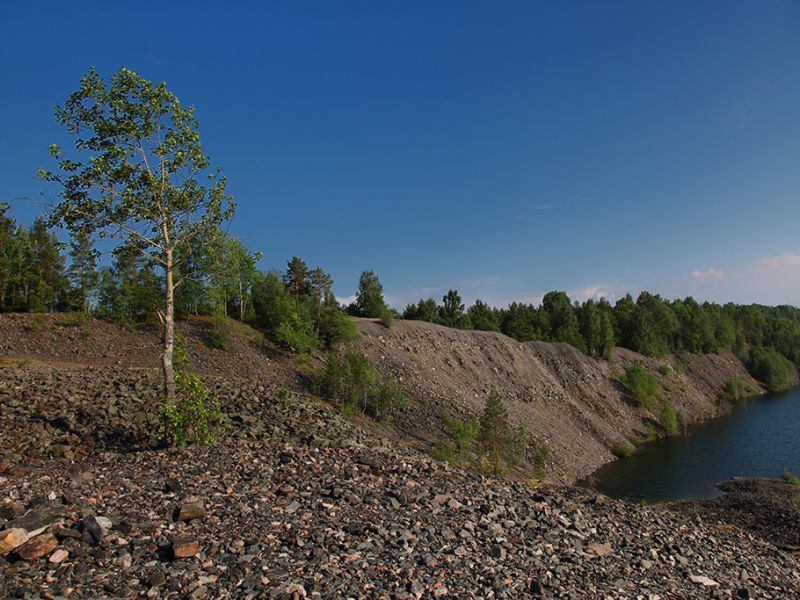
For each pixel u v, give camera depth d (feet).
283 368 147.13
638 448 209.36
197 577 24.86
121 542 27.55
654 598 32.73
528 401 208.74
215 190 58.03
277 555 28.40
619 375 288.30
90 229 55.01
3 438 50.70
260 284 181.37
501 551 34.45
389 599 25.12
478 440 124.98
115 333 140.77
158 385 81.61
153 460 47.42
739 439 215.10
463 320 322.34
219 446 54.75
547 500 54.34
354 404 130.00
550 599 28.50
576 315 378.32
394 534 33.96
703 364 405.18
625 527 49.96
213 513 34.01
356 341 185.78
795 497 116.47
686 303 507.71
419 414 145.38
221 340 146.61
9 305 193.16
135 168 54.65
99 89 53.06
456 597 26.58
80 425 58.65
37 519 28.37
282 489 40.65
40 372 81.46
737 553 52.85
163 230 56.39
